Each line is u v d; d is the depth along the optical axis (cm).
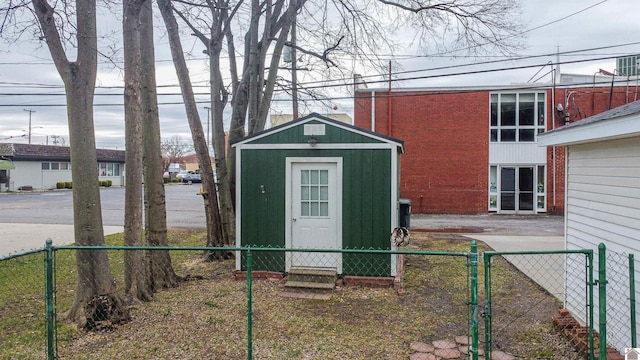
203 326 568
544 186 1833
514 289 739
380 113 1892
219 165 1036
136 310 630
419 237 1291
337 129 794
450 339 525
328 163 799
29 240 1235
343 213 793
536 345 497
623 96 1783
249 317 435
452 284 776
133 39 655
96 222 571
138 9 655
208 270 905
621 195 448
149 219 755
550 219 1698
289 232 806
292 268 796
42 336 527
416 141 1877
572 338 493
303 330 555
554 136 553
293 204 809
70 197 2752
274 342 514
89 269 565
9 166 3003
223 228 1022
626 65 1817
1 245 1158
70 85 558
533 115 1825
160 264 755
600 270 382
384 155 781
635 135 409
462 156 1861
